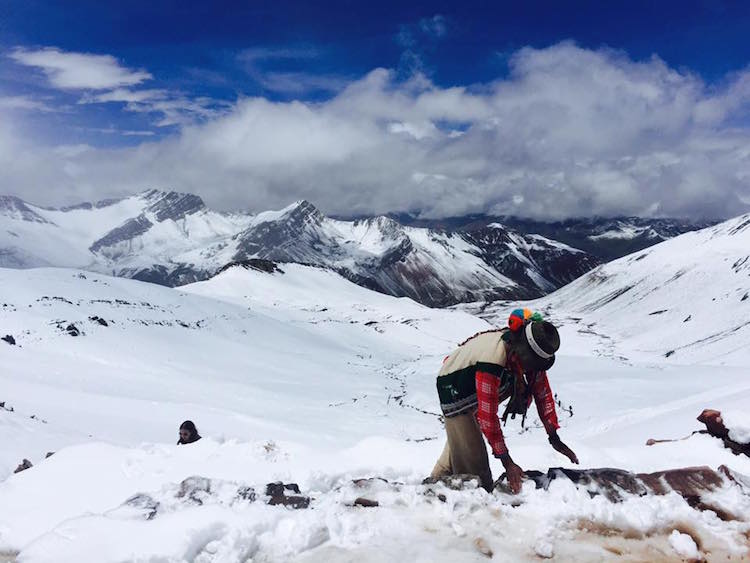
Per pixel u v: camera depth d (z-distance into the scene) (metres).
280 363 64.69
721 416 5.89
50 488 5.22
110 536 3.39
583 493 3.84
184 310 82.50
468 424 4.23
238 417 28.89
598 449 6.00
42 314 56.44
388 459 5.93
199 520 3.51
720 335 183.88
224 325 82.25
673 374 49.88
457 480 4.09
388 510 3.76
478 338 4.20
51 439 15.45
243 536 3.42
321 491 5.11
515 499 3.85
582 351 190.88
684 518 3.66
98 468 5.59
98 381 38.72
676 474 4.14
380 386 57.59
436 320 155.12
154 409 28.02
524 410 4.16
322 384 55.50
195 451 6.38
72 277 77.06
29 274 72.44
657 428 10.43
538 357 3.90
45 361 41.81
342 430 32.06
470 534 3.48
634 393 42.09
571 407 39.16
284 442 6.56
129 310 70.19
